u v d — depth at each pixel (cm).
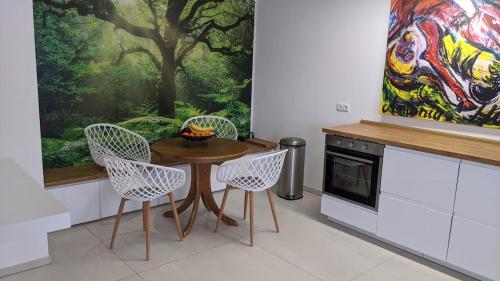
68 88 364
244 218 377
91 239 324
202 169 363
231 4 472
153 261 293
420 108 352
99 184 351
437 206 287
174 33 428
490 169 257
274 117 498
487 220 262
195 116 464
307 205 421
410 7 348
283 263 297
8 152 263
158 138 436
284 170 435
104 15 374
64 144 370
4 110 258
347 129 356
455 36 323
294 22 455
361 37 392
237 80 499
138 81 409
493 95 308
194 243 324
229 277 275
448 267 296
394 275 284
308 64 446
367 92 393
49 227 119
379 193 323
